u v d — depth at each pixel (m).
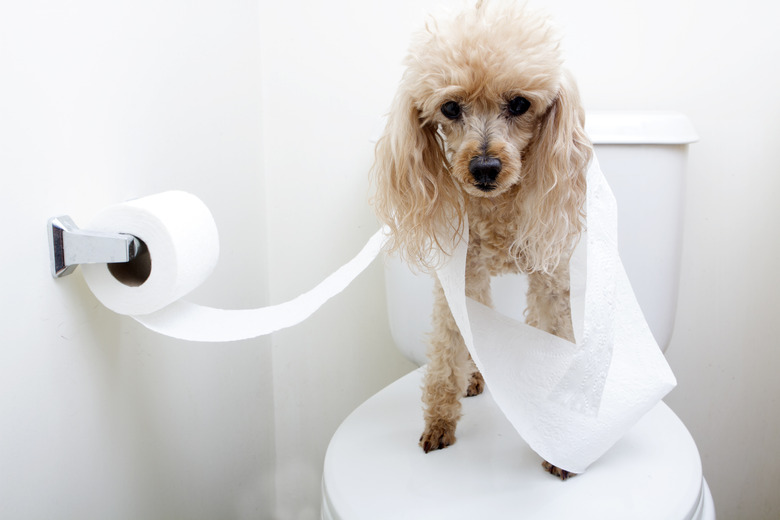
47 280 0.57
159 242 0.57
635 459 0.69
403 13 1.04
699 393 1.10
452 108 0.67
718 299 1.05
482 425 0.77
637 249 0.89
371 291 1.14
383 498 0.62
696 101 0.99
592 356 0.59
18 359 0.54
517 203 0.72
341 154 1.10
